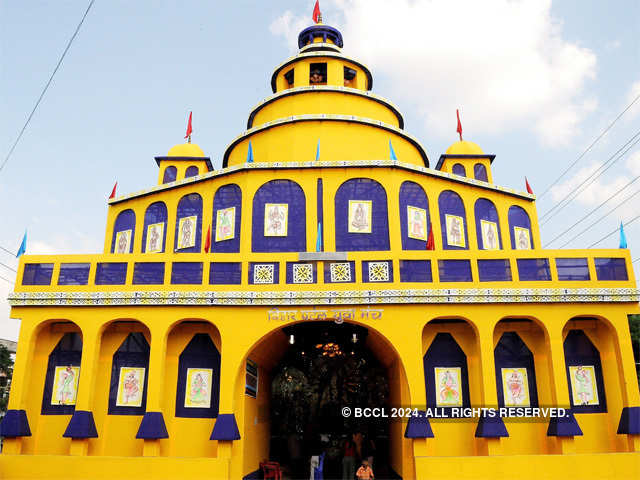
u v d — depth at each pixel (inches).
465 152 1117.7
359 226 863.7
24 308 746.2
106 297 732.7
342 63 1132.5
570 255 737.6
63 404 740.7
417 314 712.4
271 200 881.5
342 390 914.7
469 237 943.0
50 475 670.5
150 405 696.4
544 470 652.1
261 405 844.0
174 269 748.6
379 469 834.2
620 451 702.5
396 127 1072.2
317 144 971.3
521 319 754.2
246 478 731.4
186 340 753.6
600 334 751.7
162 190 972.6
